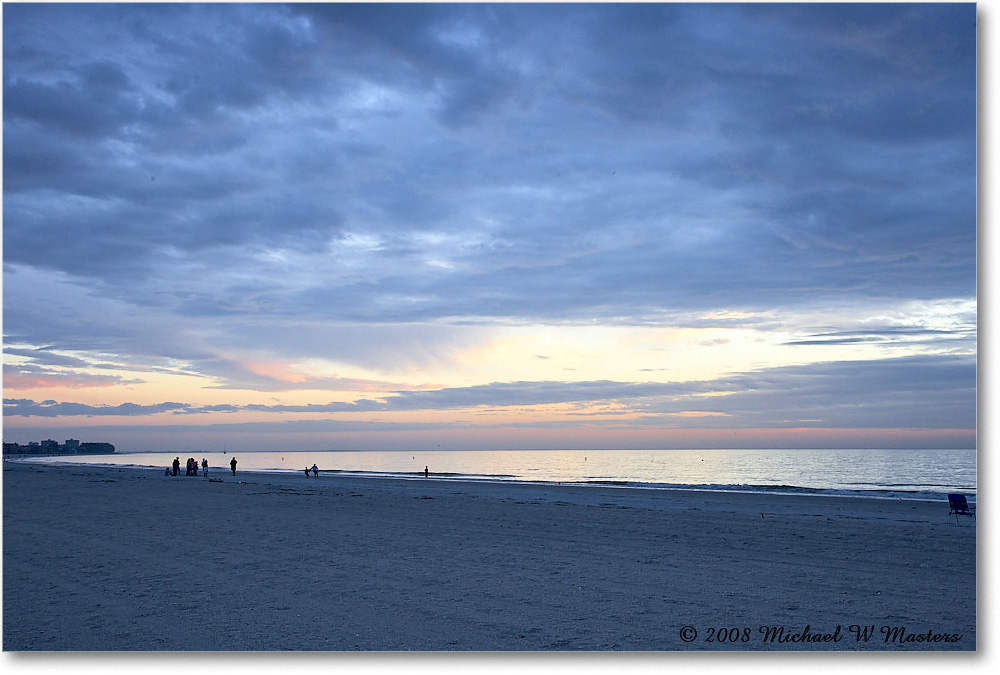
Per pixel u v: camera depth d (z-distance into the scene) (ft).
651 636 22.34
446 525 51.78
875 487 162.50
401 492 95.55
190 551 38.96
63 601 27.02
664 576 31.48
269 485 110.42
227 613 25.13
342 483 127.95
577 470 311.47
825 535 45.83
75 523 52.37
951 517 61.46
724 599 26.99
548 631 22.79
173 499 74.74
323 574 32.09
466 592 28.27
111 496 78.38
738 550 39.32
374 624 23.66
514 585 29.58
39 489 88.53
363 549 39.70
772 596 27.45
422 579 30.89
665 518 57.21
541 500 82.28
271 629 23.18
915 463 391.45
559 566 34.12
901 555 37.45
